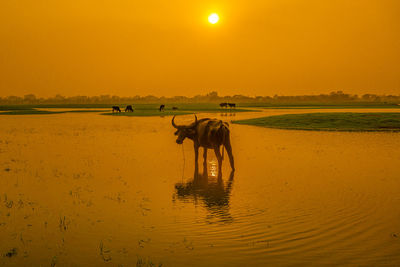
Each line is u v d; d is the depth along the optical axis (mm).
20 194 9539
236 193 9641
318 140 22234
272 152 17078
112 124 38344
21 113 71625
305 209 8203
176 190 10000
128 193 9672
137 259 5777
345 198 9094
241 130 29812
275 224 7246
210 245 6270
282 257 5801
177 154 16688
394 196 9258
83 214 7926
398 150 17672
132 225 7234
